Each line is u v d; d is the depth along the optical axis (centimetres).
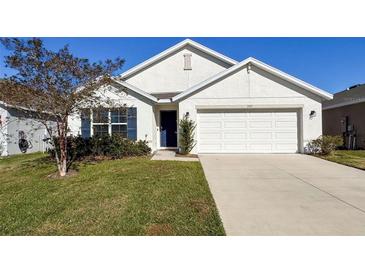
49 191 697
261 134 1402
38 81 788
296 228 452
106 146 1227
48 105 818
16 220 501
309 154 1347
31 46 767
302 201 591
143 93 1401
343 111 1931
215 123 1409
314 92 1364
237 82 1397
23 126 1675
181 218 492
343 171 919
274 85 1388
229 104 1397
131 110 1417
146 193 646
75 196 639
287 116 1398
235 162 1113
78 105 862
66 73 808
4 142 1527
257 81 1392
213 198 612
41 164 1117
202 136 1410
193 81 1755
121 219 490
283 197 621
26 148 1716
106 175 852
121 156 1231
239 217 498
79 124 1417
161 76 1764
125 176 829
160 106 1611
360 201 589
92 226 466
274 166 1018
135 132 1421
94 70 838
